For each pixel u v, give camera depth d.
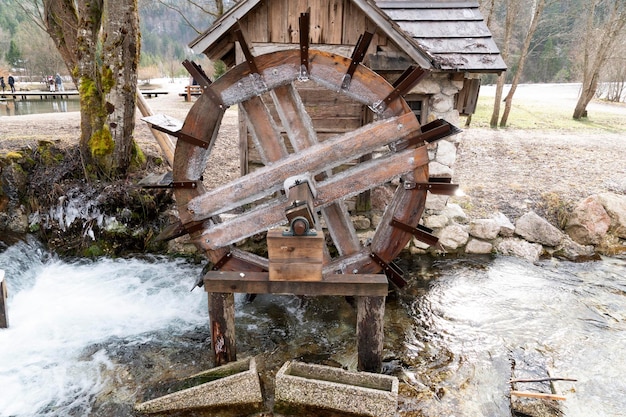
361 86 3.60
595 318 4.34
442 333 4.11
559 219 6.15
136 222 5.68
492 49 4.76
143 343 3.99
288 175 3.70
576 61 21.94
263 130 3.85
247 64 3.52
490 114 15.11
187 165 3.80
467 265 5.50
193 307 4.66
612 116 15.10
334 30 4.61
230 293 3.36
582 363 3.65
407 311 4.50
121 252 5.65
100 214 5.59
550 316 4.38
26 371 3.57
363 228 5.60
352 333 4.16
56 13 6.04
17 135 6.88
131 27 5.64
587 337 4.02
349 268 3.87
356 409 3.02
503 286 4.99
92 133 5.90
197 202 3.82
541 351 3.81
